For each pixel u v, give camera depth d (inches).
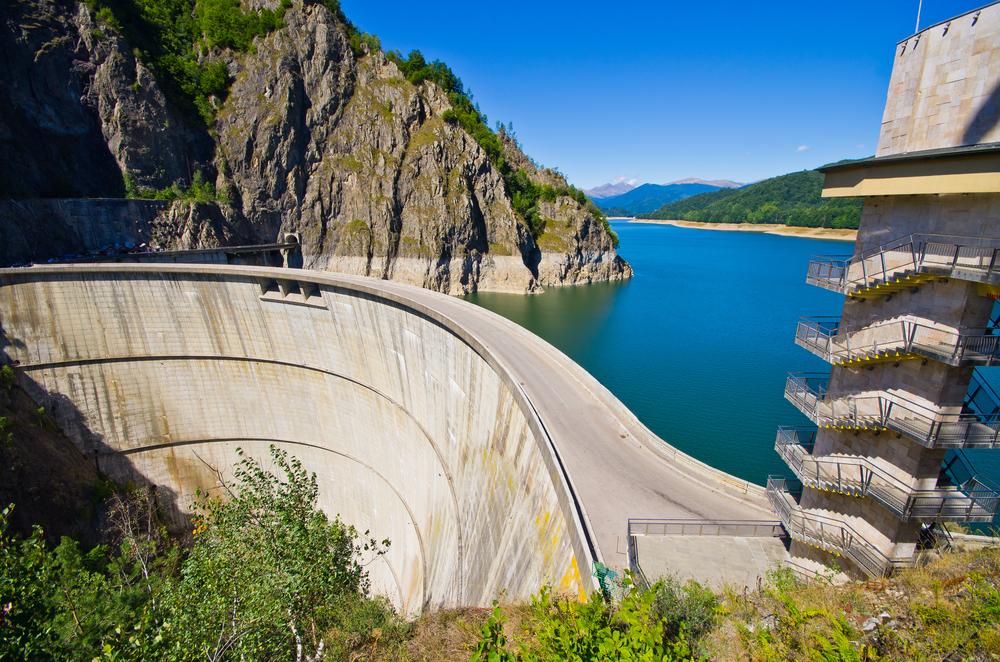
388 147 6053.2
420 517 1943.9
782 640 463.8
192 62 5408.5
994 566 504.1
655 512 965.2
